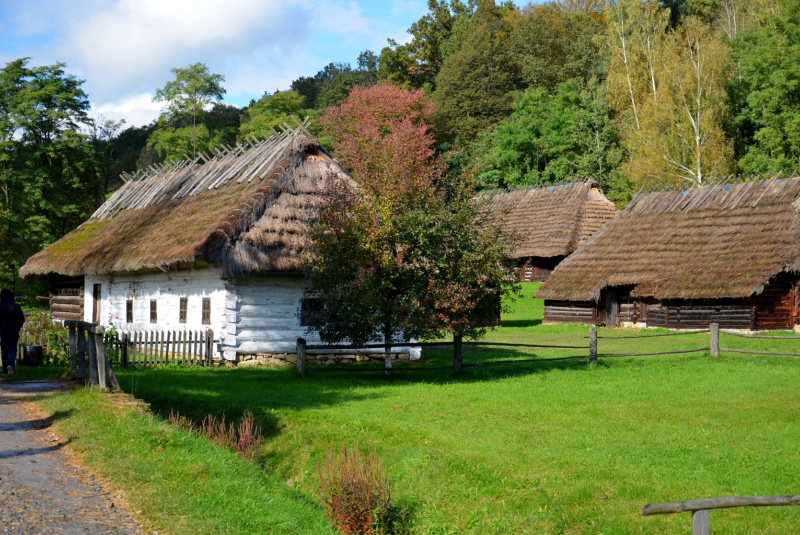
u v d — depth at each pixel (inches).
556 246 1855.3
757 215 1268.5
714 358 850.1
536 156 2500.0
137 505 305.1
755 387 663.1
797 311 1212.5
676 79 2114.9
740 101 2171.5
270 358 902.4
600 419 542.9
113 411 450.3
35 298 1872.5
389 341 786.8
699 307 1250.6
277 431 528.7
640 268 1331.2
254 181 949.2
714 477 398.0
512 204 2090.3
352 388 674.8
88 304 1298.0
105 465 352.5
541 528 360.8
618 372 772.0
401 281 748.6
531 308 1715.1
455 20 3356.3
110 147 2198.6
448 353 1045.2
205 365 860.6
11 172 1829.5
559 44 2992.1
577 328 1397.6
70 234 1398.9
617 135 2415.1
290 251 880.3
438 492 412.2
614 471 409.1
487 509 386.0
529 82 2901.1
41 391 544.4
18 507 292.7
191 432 440.1
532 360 880.3
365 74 3430.1
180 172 1238.3
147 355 866.1
